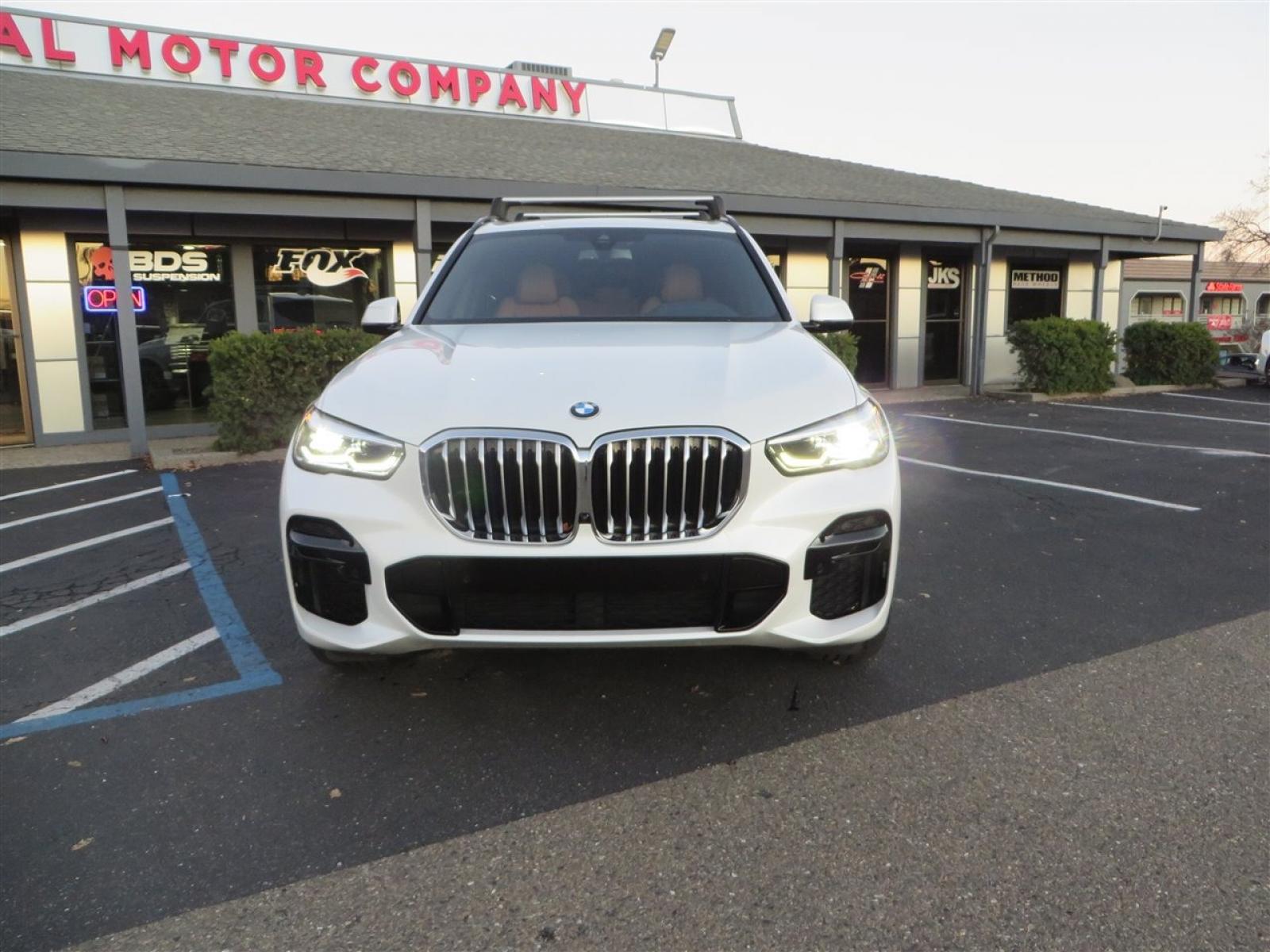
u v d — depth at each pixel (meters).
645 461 2.68
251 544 5.73
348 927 2.16
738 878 2.32
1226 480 7.54
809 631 2.84
